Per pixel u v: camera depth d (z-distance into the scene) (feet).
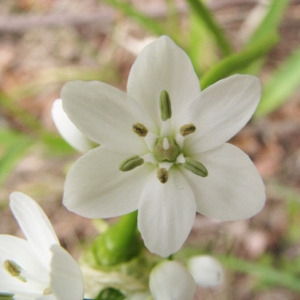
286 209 0.49
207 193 0.24
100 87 0.23
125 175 0.24
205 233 0.49
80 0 0.58
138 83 0.23
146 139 0.24
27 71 0.57
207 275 0.26
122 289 0.25
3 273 0.24
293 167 0.50
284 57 0.53
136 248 0.25
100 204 0.23
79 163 0.23
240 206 0.24
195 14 0.38
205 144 0.24
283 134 0.51
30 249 0.24
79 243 0.50
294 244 0.48
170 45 0.23
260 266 0.40
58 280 0.21
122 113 0.23
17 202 0.23
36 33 0.58
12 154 0.40
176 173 0.24
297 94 0.52
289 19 0.53
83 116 0.23
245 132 0.51
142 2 0.55
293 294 0.48
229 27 0.54
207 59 0.48
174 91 0.24
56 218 0.51
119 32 0.55
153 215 0.24
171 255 0.25
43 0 0.59
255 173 0.23
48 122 0.54
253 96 0.23
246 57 0.32
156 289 0.24
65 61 0.57
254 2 0.54
